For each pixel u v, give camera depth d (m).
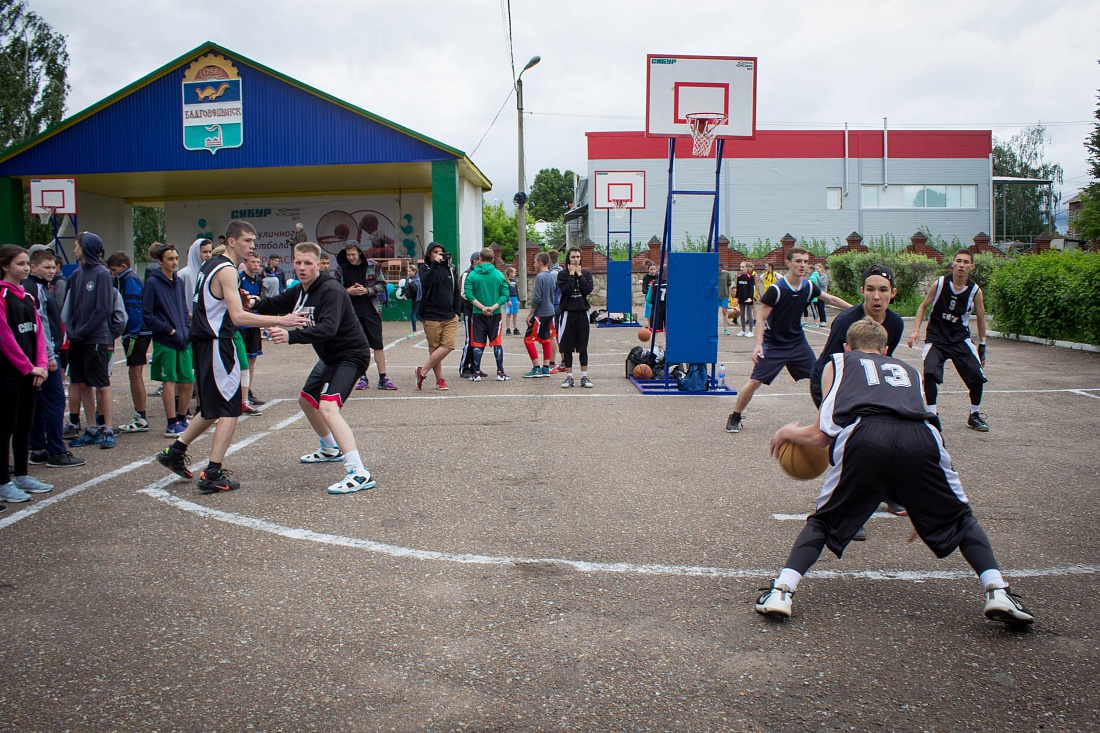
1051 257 18.02
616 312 24.25
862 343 4.30
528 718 3.10
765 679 3.39
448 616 3.99
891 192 44.12
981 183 44.22
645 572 4.57
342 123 22.72
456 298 11.40
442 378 11.54
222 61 22.88
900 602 4.19
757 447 7.75
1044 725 3.06
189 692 3.29
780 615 3.91
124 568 4.62
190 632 3.82
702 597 4.23
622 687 3.32
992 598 3.78
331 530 5.29
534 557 4.80
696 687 3.33
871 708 3.17
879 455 3.89
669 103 11.19
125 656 3.59
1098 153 31.22
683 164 43.41
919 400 4.02
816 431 4.11
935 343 8.43
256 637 3.77
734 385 12.19
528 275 32.19
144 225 48.97
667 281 10.89
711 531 5.28
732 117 11.22
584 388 11.65
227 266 6.04
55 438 7.04
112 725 3.05
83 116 23.47
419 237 27.77
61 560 4.76
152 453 7.61
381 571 4.58
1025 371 13.30
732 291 25.16
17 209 24.47
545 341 12.83
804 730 3.03
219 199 28.81
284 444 7.97
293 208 28.28
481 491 6.21
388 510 5.72
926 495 3.94
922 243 34.09
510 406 10.08
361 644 3.70
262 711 3.14
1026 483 6.50
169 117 23.25
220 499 6.00
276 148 22.97
